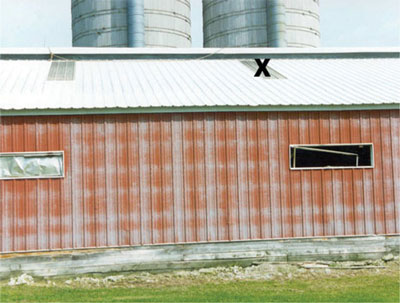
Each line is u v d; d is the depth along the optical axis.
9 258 15.38
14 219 15.47
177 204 16.20
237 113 16.59
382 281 14.52
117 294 13.48
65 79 18.84
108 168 15.96
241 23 35.12
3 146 15.52
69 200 15.75
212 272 15.97
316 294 13.10
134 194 16.03
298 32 36.00
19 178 15.55
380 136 17.23
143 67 21.11
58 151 15.74
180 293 13.45
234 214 16.42
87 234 15.76
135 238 15.97
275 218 16.59
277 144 16.72
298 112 16.88
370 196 17.06
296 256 16.61
